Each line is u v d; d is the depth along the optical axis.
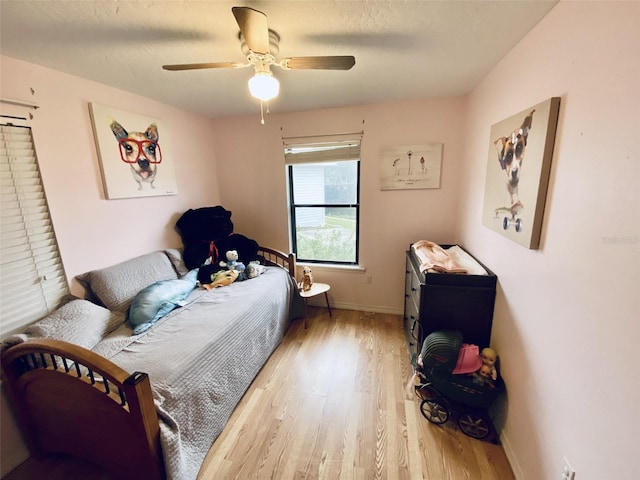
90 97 1.93
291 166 3.21
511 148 1.48
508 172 1.52
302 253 3.42
